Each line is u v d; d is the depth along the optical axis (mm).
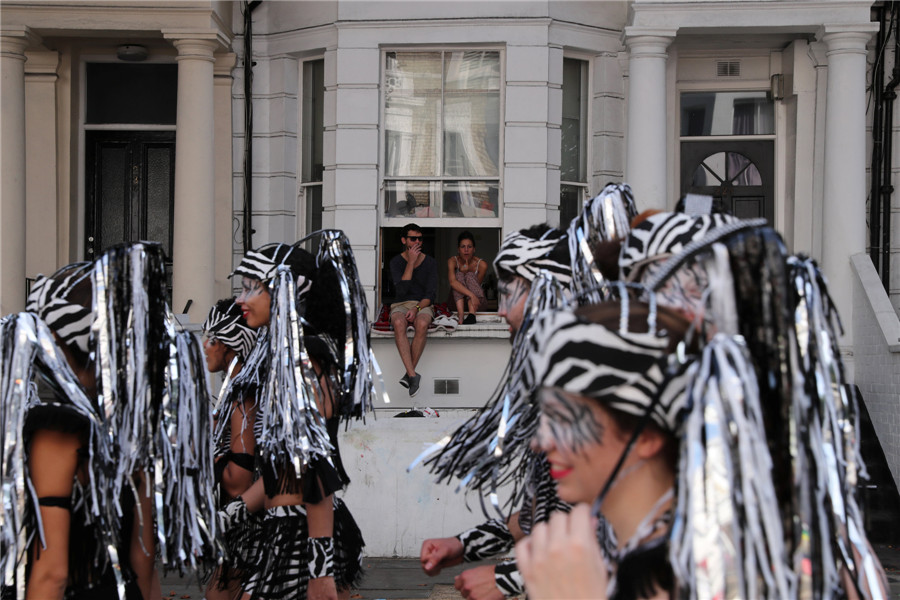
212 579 3801
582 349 1407
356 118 9484
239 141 9945
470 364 8992
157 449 2719
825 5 9062
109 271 2730
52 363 2588
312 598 3387
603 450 1438
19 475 2475
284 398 3463
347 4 9461
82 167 10375
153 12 9219
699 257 1658
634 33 9133
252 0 9852
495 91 9539
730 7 9109
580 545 1350
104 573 2590
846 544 1717
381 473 7215
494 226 9516
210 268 9242
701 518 1375
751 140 10141
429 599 5945
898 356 8078
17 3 9109
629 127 9273
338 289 3723
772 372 1538
